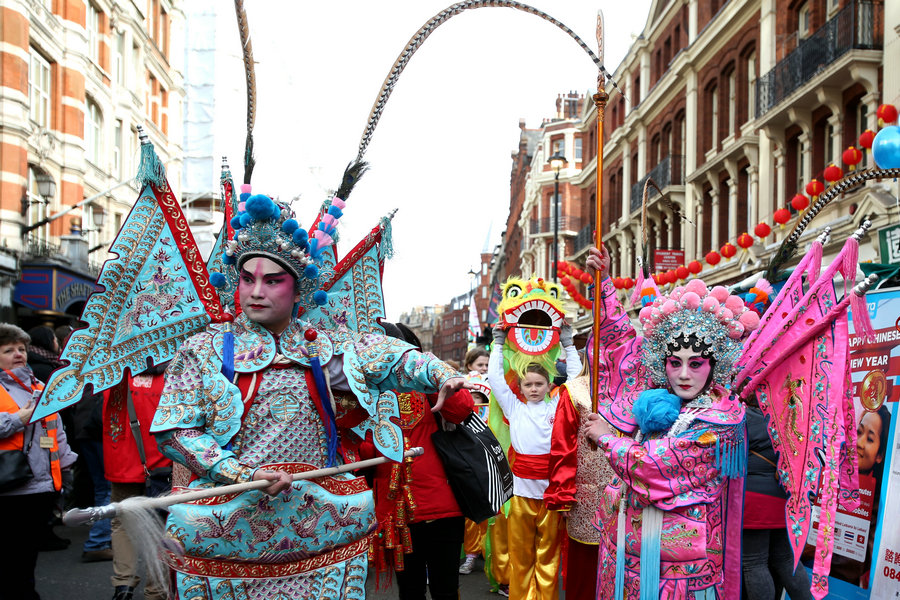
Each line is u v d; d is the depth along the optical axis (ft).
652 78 85.51
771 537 12.69
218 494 7.73
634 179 90.63
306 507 8.43
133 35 79.77
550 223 137.28
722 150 63.05
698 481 10.09
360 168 10.00
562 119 153.58
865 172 11.14
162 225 9.43
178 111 94.84
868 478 13.30
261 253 8.79
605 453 10.71
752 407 12.88
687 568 10.04
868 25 41.34
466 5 9.88
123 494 15.37
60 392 8.77
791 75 48.29
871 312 13.71
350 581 8.74
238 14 9.42
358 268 10.30
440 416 12.57
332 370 9.11
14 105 56.29
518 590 15.05
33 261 56.29
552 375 16.21
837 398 9.91
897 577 12.25
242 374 8.60
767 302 13.39
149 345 9.29
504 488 13.01
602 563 11.07
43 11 61.46
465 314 358.23
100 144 72.90
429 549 12.81
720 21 63.05
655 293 13.58
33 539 14.11
